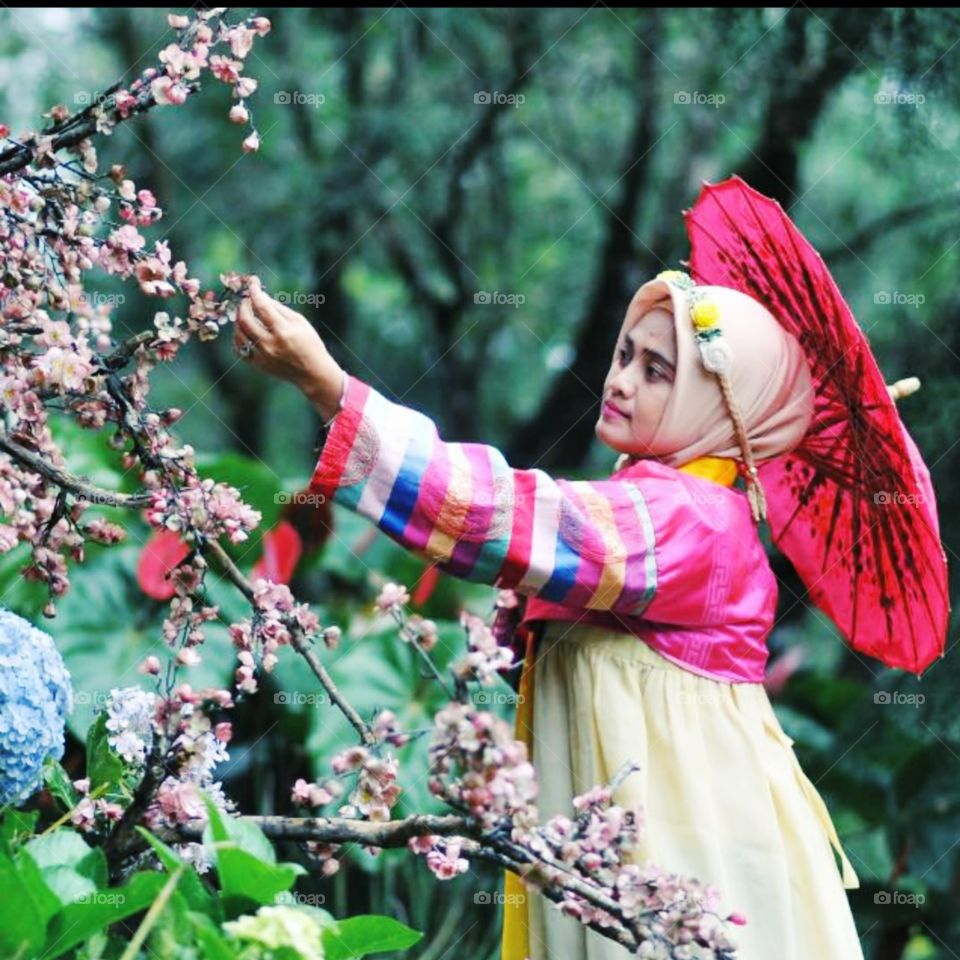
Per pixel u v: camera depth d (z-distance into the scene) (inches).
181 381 423.2
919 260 341.4
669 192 370.9
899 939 259.9
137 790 106.5
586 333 369.7
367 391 119.3
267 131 358.3
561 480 125.2
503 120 378.0
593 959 121.9
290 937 92.4
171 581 113.7
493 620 137.6
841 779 263.4
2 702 106.8
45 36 376.8
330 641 114.7
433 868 105.7
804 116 316.2
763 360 134.3
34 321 111.3
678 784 123.5
